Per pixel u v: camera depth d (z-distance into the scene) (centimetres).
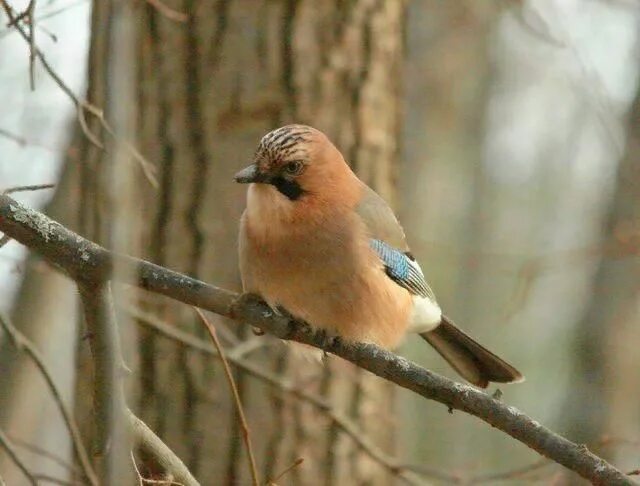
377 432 1154
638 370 1524
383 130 1162
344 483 1118
